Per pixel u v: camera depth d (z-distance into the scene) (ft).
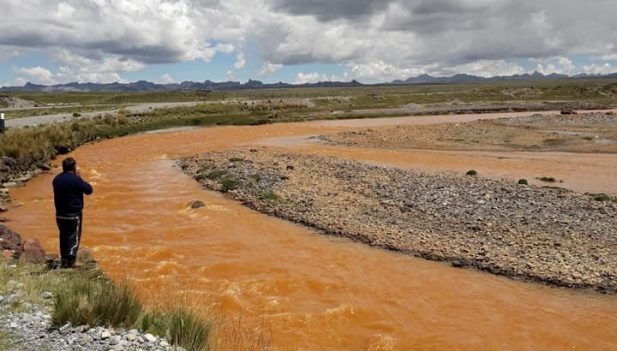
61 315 25.16
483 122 206.80
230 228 63.16
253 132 188.96
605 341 35.91
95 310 25.73
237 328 35.68
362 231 61.00
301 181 88.07
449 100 393.70
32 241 43.55
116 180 95.14
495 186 85.40
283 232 61.57
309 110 293.43
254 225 64.59
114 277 44.96
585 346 35.22
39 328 24.61
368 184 86.12
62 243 39.70
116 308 26.17
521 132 173.99
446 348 34.68
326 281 46.14
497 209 69.82
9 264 36.24
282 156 118.01
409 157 125.90
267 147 144.56
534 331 37.27
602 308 40.98
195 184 91.25
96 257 51.19
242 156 118.11
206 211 71.36
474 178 93.56
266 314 39.19
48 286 31.63
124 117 189.16
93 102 362.12
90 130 155.12
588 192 83.82
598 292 43.88
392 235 59.41
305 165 104.47
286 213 69.51
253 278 46.57
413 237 58.59
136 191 85.15
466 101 389.60
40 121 168.76
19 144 102.78
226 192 83.61
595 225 61.93
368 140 160.56
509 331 37.27
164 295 40.98
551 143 150.10
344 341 35.55
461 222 63.93
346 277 47.26
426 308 40.98
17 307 27.04
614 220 64.03
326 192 80.23
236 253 53.72
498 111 302.45
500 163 117.39
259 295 42.91
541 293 43.91
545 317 39.52
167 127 201.57
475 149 141.08
